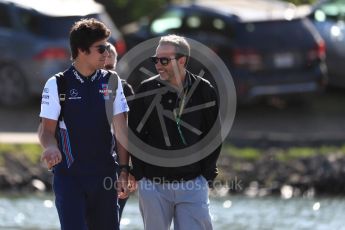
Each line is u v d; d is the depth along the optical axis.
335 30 66.00
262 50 58.84
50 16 59.66
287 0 80.38
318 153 50.44
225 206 43.19
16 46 59.78
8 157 48.16
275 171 48.50
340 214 41.41
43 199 44.59
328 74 66.19
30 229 37.72
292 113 62.47
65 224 24.39
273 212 41.78
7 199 44.34
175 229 26.23
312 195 47.22
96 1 79.00
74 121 24.36
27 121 57.94
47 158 23.45
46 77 58.88
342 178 48.00
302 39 60.00
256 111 62.72
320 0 67.69
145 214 26.11
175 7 62.72
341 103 65.31
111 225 25.12
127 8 79.38
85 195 24.81
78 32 24.11
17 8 60.31
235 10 60.47
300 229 37.94
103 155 24.67
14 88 60.16
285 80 59.38
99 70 24.70
